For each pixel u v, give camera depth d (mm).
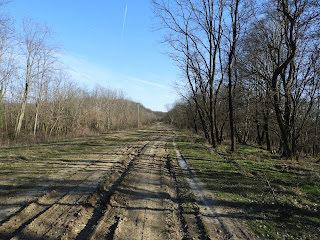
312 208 5441
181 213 5113
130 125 58969
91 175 7906
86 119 37969
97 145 17094
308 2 11383
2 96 23953
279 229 4387
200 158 12266
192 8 15828
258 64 17797
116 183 7223
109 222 4418
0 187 6152
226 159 12156
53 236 3748
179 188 6984
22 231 3822
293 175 8797
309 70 13945
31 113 30188
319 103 16641
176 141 22781
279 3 12422
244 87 19422
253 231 4285
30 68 24172
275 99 13797
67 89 34156
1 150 13516
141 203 5543
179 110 55000
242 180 7895
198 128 41031
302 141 21750
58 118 29844
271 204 5668
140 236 3910
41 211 4754
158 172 8953
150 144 19203
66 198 5594
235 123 23078
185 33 17094
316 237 4078
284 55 16250
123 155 12711
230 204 5691
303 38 12797
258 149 19828
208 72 17703
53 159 10594
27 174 7672
